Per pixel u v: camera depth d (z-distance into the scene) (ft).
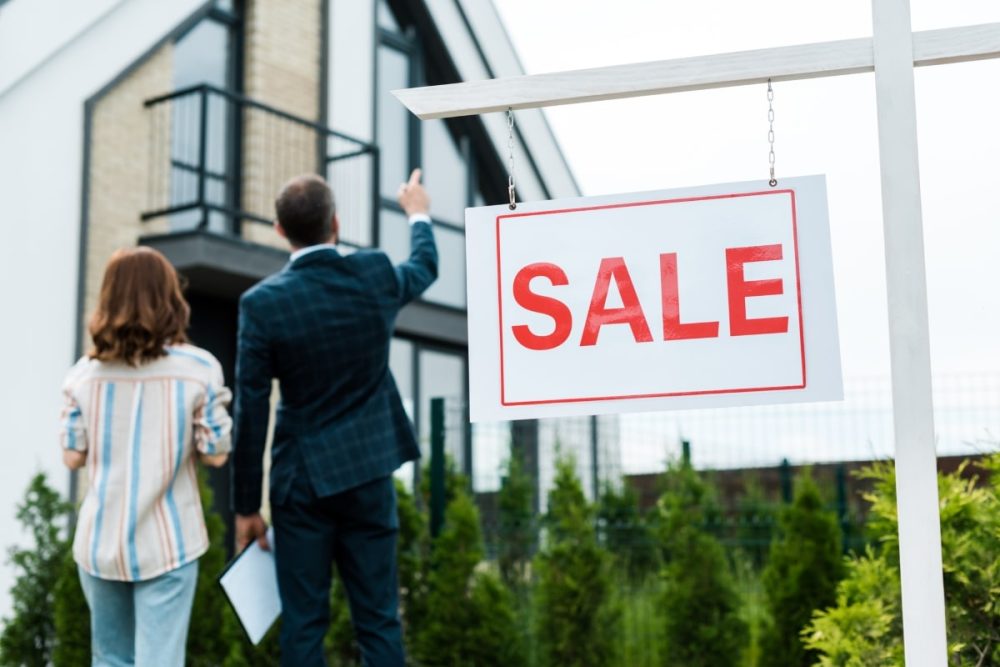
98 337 10.77
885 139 6.55
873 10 6.70
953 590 10.10
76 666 18.06
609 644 18.90
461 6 41.93
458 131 42.68
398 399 12.15
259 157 32.24
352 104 35.86
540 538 20.18
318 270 11.62
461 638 18.38
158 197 29.30
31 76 26.32
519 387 7.04
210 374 11.13
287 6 33.81
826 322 6.68
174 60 30.99
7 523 24.76
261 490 11.56
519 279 7.12
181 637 10.66
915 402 6.29
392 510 11.84
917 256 6.40
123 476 10.65
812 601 17.88
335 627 17.84
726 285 6.83
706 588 19.30
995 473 10.76
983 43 6.53
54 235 26.48
